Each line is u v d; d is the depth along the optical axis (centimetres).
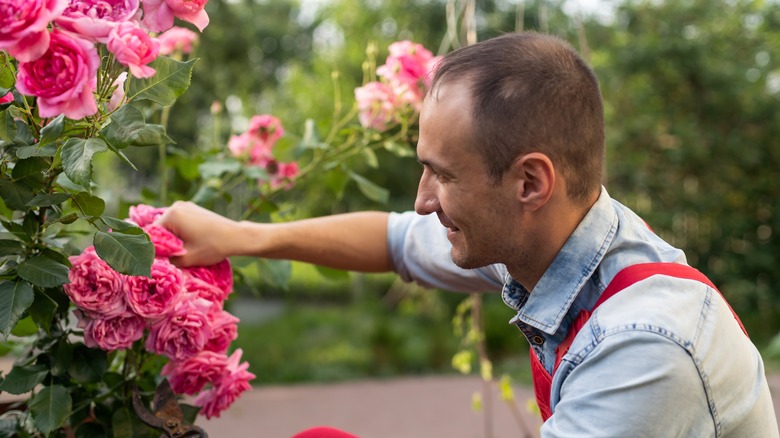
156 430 144
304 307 1173
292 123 898
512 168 108
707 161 875
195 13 121
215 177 200
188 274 142
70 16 111
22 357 144
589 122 111
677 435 101
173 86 121
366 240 160
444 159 110
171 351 135
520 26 251
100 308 129
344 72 886
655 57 864
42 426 128
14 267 123
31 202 120
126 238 118
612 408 100
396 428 547
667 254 119
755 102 898
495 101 107
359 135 218
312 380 724
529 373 715
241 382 145
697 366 101
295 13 1421
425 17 862
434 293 864
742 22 938
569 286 116
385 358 778
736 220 884
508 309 824
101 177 720
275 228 152
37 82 107
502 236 113
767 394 116
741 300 870
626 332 102
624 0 912
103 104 122
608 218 116
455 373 752
